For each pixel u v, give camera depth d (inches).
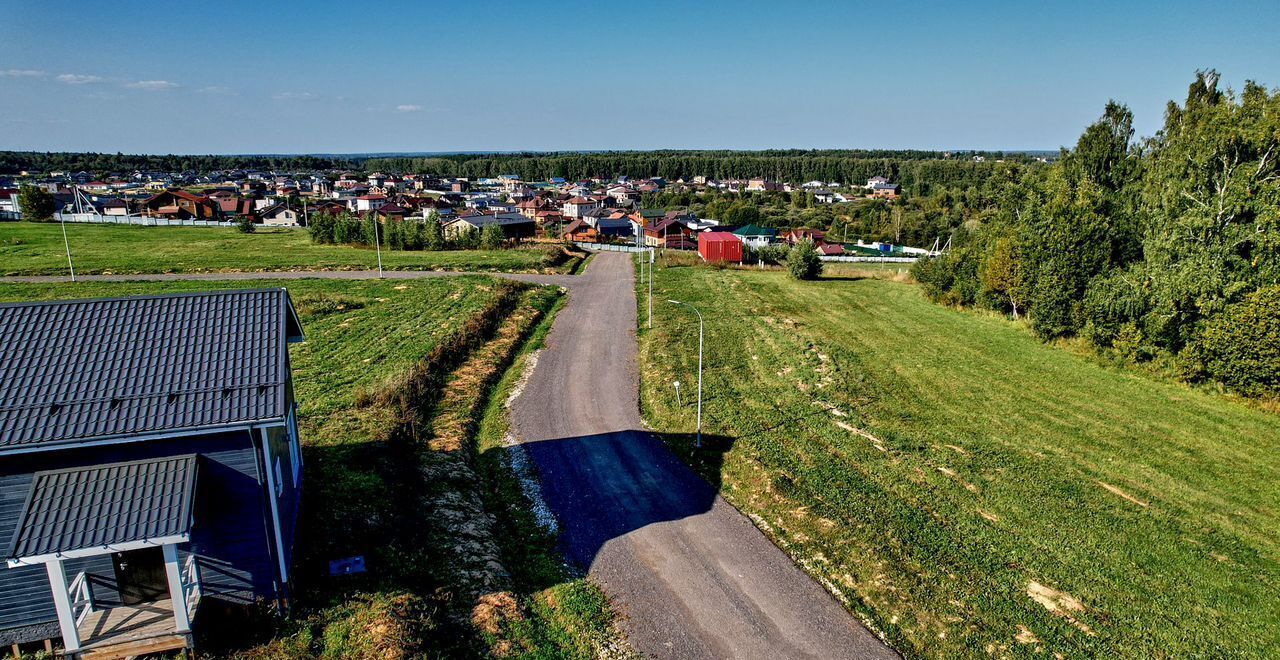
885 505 743.7
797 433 945.5
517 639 532.7
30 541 408.8
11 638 466.9
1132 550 666.2
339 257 2578.7
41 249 2598.4
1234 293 1120.8
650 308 1604.3
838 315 1740.9
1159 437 949.2
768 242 3737.7
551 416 1013.8
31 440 436.1
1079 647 533.6
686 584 617.6
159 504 439.2
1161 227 1338.6
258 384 497.0
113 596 492.1
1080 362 1316.4
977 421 1001.5
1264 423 1004.6
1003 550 661.9
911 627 559.2
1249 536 701.9
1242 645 538.9
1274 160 1216.8
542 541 685.3
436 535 657.6
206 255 2554.1
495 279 2047.2
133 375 491.2
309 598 534.0
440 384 1116.5
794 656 529.7
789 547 675.4
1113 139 1919.3
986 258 1771.7
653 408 1048.2
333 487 701.3
